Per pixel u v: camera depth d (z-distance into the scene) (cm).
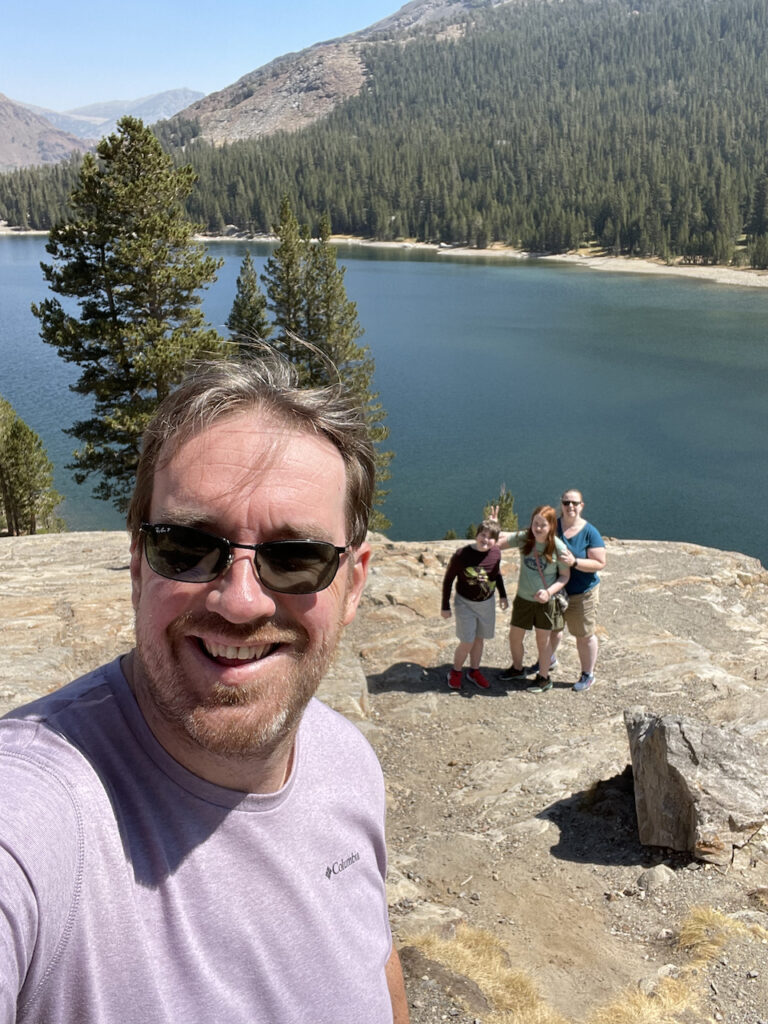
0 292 15625
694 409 8231
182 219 2417
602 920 548
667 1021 424
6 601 1177
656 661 1043
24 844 85
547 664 966
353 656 1058
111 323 2358
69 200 2334
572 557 925
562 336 11762
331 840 128
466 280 17238
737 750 631
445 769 806
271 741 112
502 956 495
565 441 7412
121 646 990
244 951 105
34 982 86
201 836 108
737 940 495
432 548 1535
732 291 15388
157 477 117
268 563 112
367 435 135
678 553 1563
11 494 3434
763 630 1211
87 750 103
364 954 124
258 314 3638
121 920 94
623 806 688
